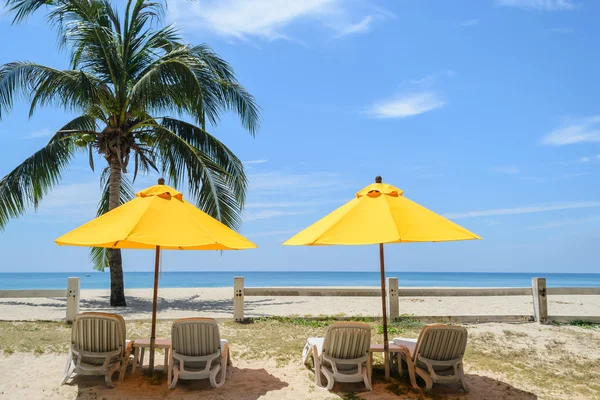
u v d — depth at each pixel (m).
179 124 14.55
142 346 6.05
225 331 9.04
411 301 14.91
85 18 13.19
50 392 5.45
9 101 12.48
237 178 14.65
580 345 8.44
